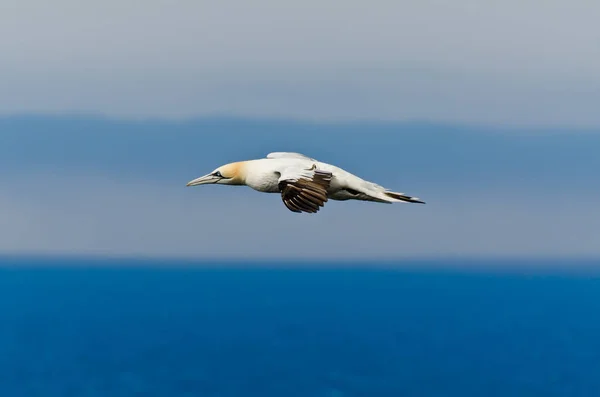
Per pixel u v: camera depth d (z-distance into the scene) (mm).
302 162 22422
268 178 22312
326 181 20641
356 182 22484
